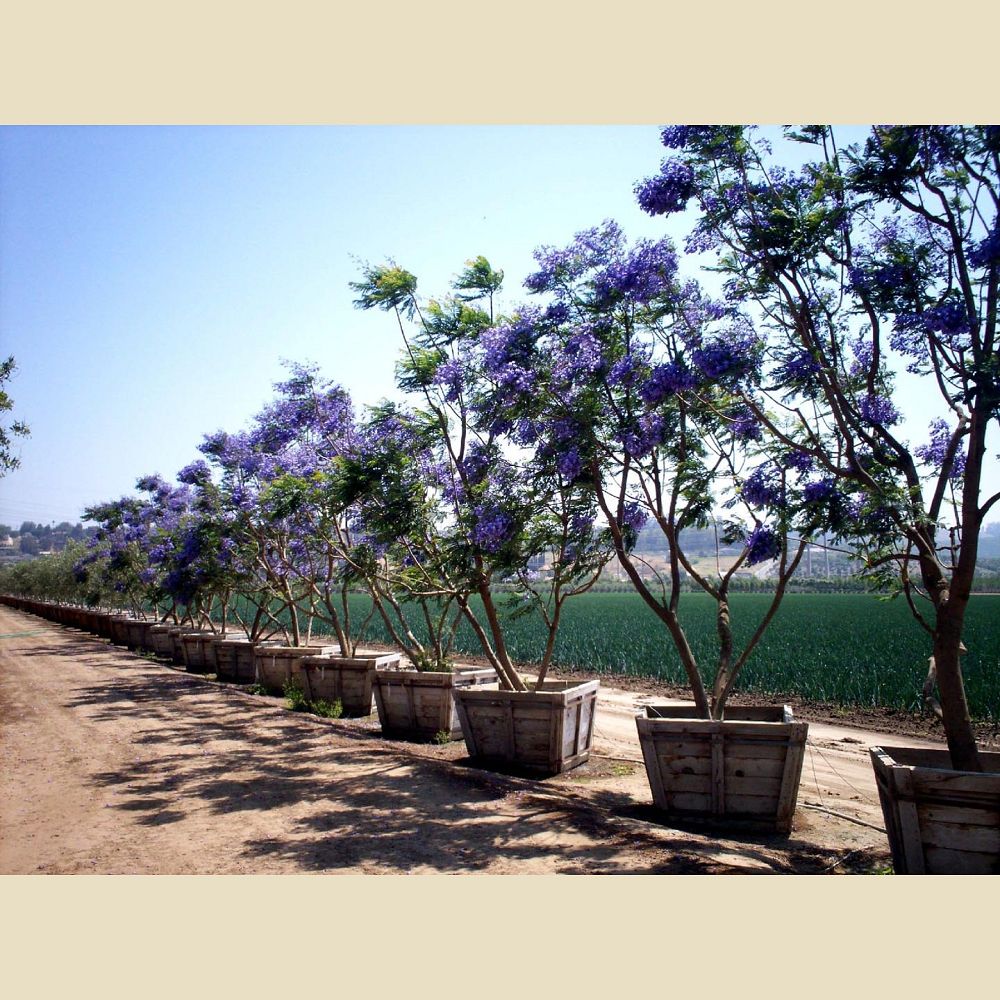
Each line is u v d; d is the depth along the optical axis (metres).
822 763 8.87
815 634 23.72
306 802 6.94
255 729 10.76
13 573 71.12
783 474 6.07
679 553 7.48
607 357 7.18
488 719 8.55
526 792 7.17
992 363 4.91
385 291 9.26
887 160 5.51
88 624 36.59
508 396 7.66
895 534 5.37
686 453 7.59
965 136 5.33
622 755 9.31
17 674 18.23
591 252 7.19
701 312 6.89
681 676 16.16
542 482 7.86
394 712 10.41
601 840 5.71
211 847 5.70
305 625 33.88
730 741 6.27
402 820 6.31
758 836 6.11
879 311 5.81
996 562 86.12
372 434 10.68
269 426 13.36
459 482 9.74
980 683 12.81
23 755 9.24
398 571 11.36
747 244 6.06
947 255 5.82
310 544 13.43
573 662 19.22
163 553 18.62
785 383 6.00
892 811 4.76
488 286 9.21
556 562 8.68
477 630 9.46
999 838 4.43
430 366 9.29
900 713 11.97
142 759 8.90
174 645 21.14
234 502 14.28
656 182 6.16
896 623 28.09
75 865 5.36
